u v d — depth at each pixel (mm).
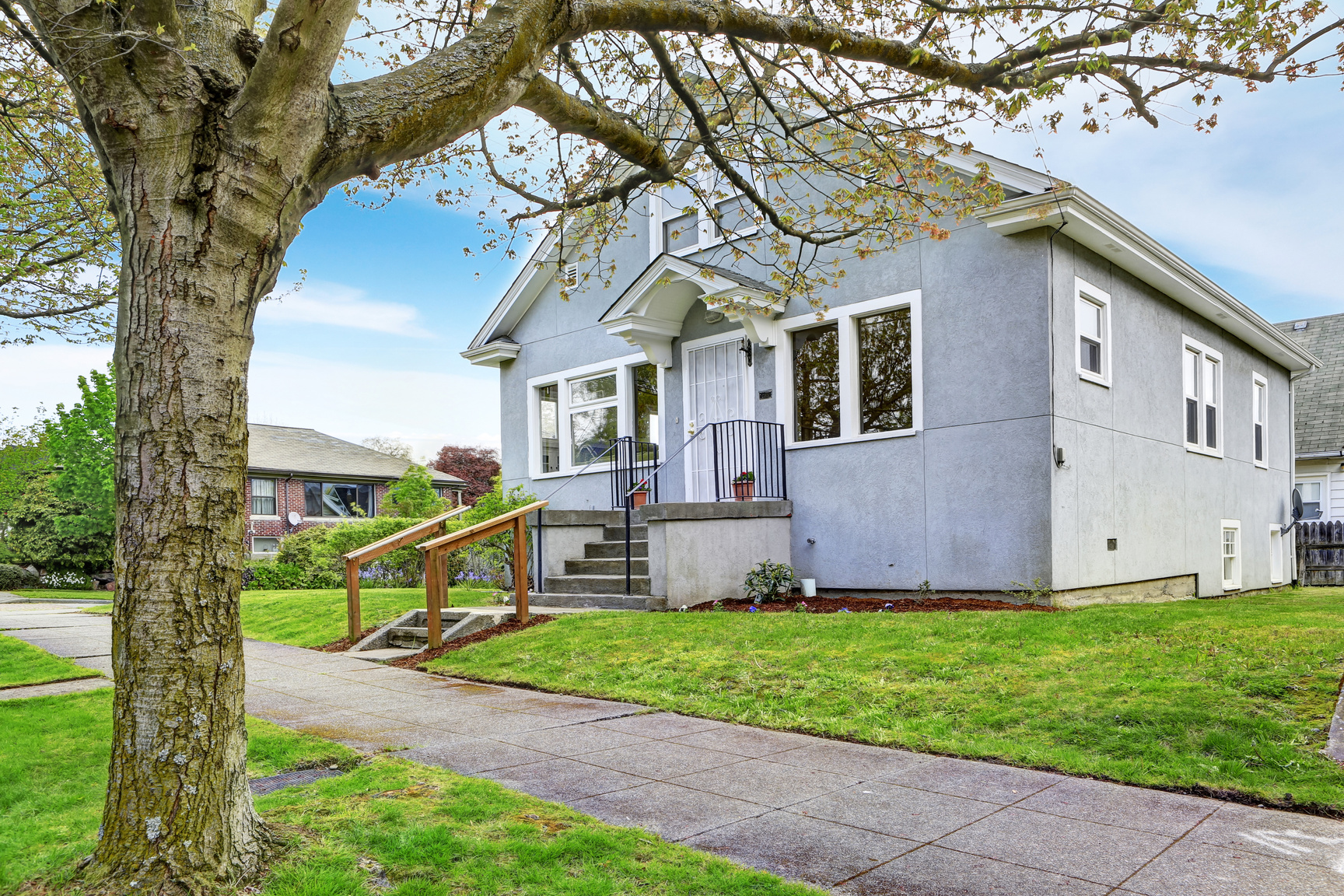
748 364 12133
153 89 3033
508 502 13133
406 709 6262
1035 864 3281
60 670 8086
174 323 3021
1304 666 5559
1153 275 11680
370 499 35312
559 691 6867
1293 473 18734
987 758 4777
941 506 10156
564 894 2965
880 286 10844
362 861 3232
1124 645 6590
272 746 4969
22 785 4332
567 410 15227
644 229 13891
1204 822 3734
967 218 10047
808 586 11000
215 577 3080
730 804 4035
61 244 9172
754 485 11641
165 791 2939
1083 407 10047
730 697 6227
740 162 7566
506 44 4176
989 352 9828
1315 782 4047
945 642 7059
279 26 3053
